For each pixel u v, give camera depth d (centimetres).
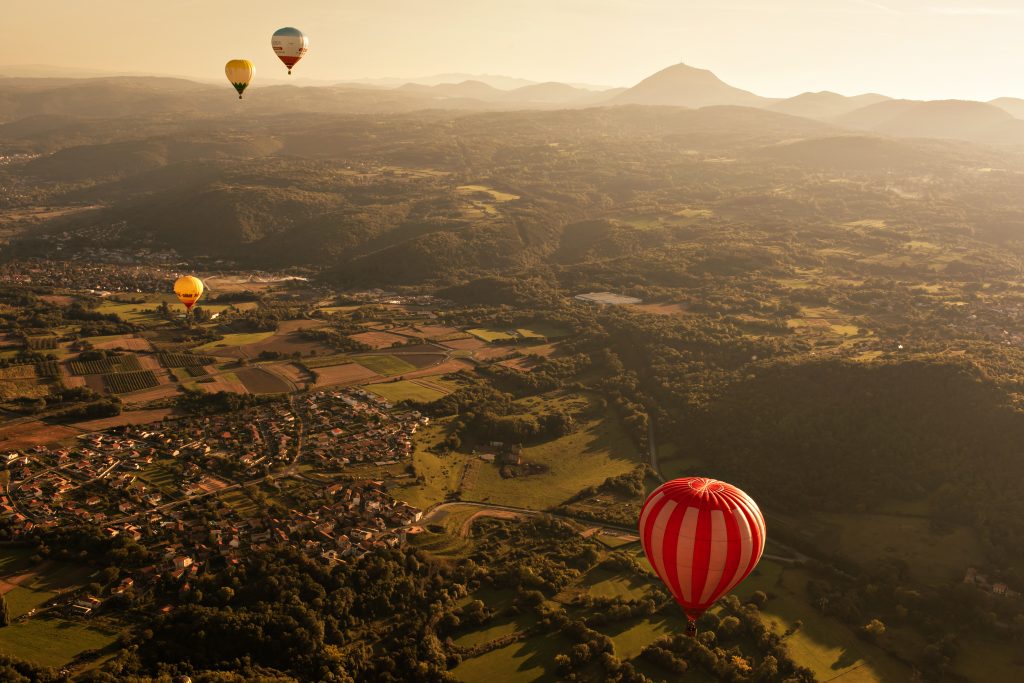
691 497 7062
